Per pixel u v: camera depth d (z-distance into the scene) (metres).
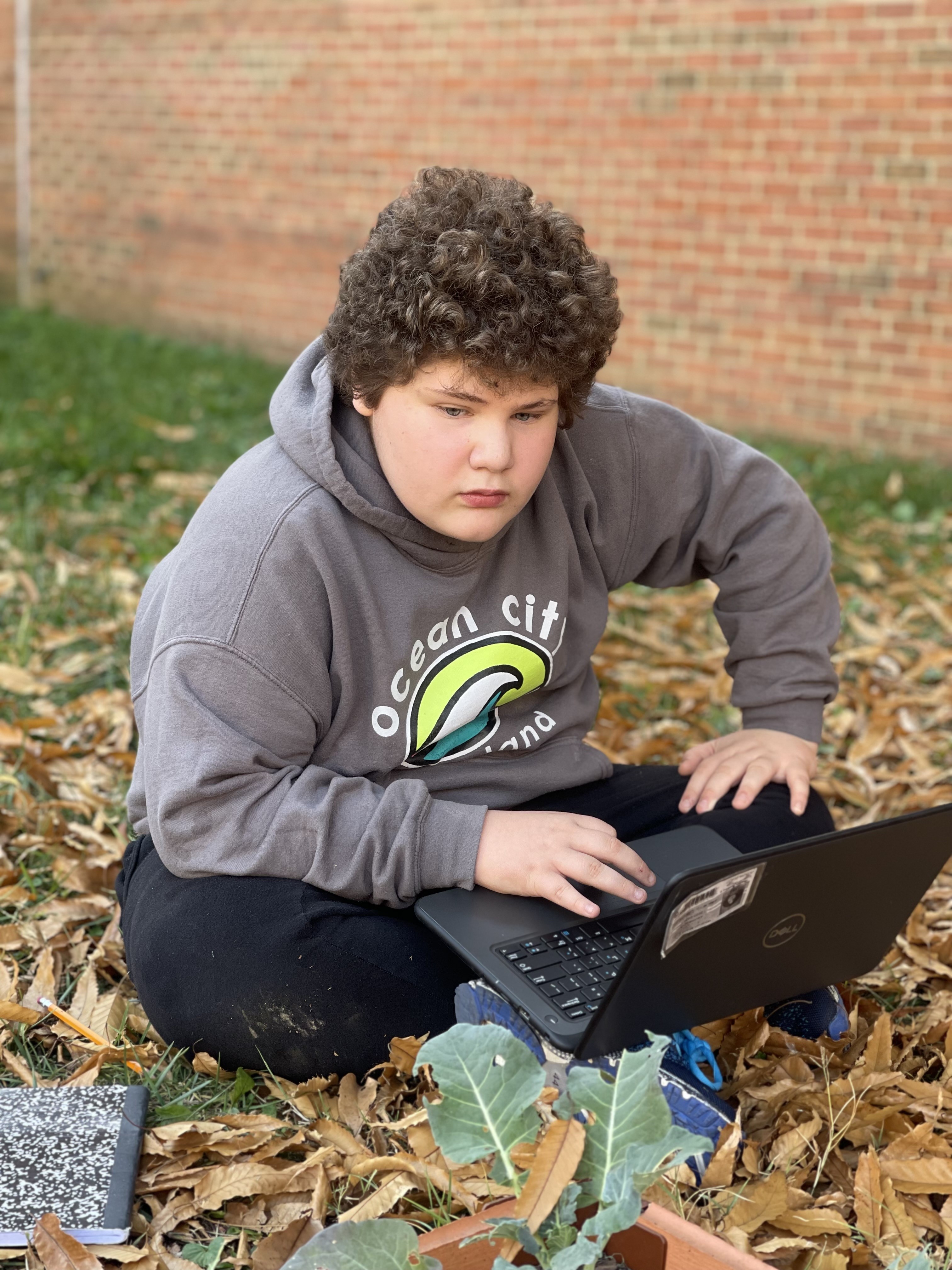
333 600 1.65
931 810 1.53
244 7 7.59
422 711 1.76
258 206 7.85
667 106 6.32
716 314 6.44
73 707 2.98
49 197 8.89
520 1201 1.15
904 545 4.67
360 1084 1.70
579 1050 1.43
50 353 7.48
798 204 6.11
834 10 5.82
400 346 1.50
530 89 6.68
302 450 1.66
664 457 1.97
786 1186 1.47
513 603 1.82
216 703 1.62
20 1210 1.39
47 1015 1.85
